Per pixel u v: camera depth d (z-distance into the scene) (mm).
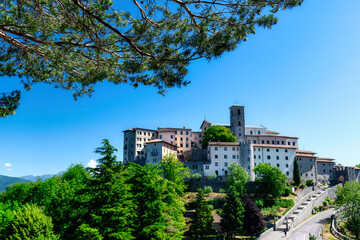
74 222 26203
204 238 56156
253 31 14117
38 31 15555
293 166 106812
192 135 137875
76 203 26938
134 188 30125
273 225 65875
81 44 16781
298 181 100375
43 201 40469
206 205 57938
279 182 83688
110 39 16391
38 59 19969
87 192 27672
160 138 128625
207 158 111625
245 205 61438
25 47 18062
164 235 27266
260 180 92938
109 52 18297
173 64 16078
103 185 26750
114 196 26469
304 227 68188
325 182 112875
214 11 14570
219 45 13883
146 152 112938
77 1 13266
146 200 29078
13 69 19859
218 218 70312
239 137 124438
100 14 14016
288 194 87375
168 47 15156
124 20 15141
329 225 69750
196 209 57875
